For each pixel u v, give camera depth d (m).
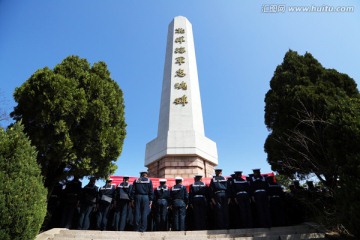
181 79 16.55
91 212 8.77
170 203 9.08
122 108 10.14
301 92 9.53
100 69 10.28
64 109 8.14
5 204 5.16
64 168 8.87
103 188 9.19
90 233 7.77
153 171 14.73
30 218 5.41
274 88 11.34
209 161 14.80
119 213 8.69
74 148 8.45
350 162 6.28
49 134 7.95
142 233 7.88
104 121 8.92
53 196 9.08
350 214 5.88
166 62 17.91
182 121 15.11
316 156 8.98
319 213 8.18
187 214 9.30
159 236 7.62
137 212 8.55
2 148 5.70
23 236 5.27
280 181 13.00
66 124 8.21
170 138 14.24
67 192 8.80
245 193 8.75
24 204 5.38
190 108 15.54
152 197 8.92
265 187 8.91
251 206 9.09
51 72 8.65
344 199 6.09
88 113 8.66
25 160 5.93
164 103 16.33
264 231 7.94
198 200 8.80
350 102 7.54
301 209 9.17
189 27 19.25
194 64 17.86
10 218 5.12
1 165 5.53
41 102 8.02
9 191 5.27
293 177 10.62
